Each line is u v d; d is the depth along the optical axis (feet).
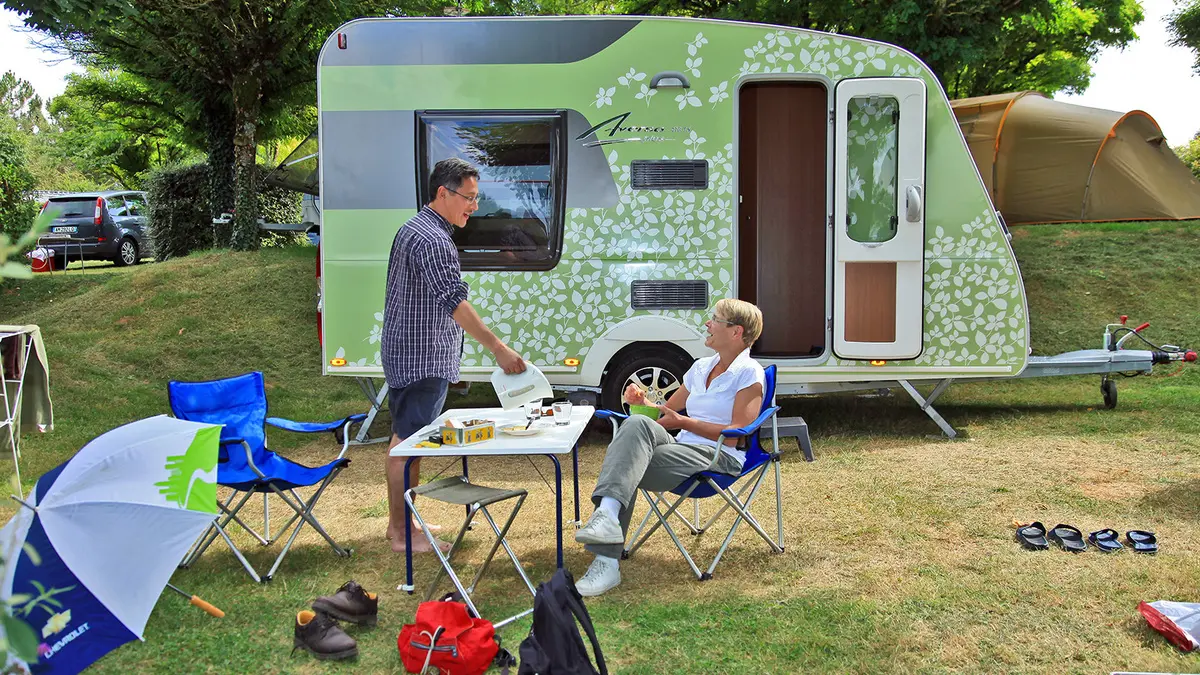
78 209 51.31
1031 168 33.99
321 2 36.81
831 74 19.70
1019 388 26.32
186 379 27.76
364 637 10.77
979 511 14.97
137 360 28.60
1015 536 13.71
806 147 23.13
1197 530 13.84
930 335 20.01
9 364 18.58
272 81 42.29
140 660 10.08
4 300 35.50
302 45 40.37
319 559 13.44
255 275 35.70
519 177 19.97
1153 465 17.44
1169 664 9.57
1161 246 33.58
